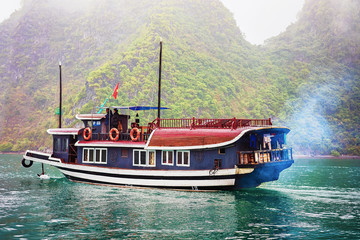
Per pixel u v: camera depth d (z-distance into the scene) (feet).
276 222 53.16
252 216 56.59
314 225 51.55
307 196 73.56
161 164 78.74
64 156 93.15
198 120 79.10
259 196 72.69
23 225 51.26
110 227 50.34
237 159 71.82
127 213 58.23
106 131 89.81
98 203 65.82
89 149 87.71
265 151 72.90
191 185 75.15
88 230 48.88
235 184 72.49
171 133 77.77
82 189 81.05
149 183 78.84
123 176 81.66
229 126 77.41
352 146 581.53
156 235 46.75
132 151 82.12
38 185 92.22
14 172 145.28
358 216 56.70
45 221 53.36
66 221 53.42
